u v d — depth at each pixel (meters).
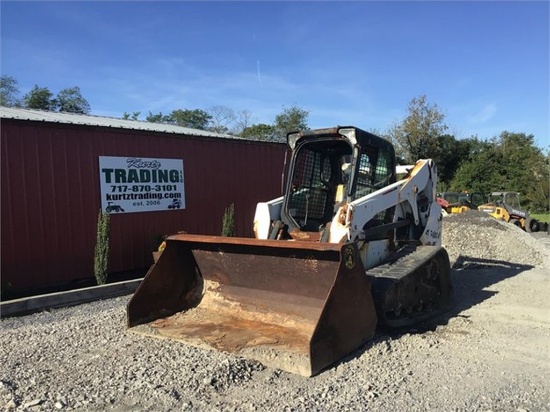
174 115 49.50
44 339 5.58
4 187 8.27
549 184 38.88
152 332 5.54
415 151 38.69
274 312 5.55
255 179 12.91
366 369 4.43
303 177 6.71
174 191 10.96
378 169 6.57
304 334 5.11
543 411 3.65
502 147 49.00
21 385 4.21
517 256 11.19
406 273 5.72
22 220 8.49
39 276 8.71
